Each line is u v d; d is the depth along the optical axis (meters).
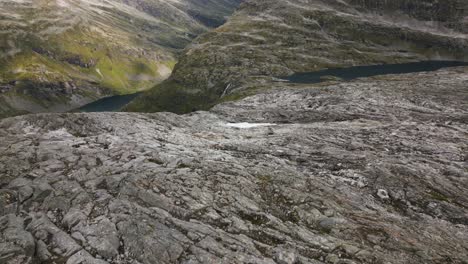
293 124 62.12
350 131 54.53
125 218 26.58
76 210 28.05
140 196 29.69
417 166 40.41
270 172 35.19
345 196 32.81
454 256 25.22
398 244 25.81
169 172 33.38
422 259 24.45
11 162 35.47
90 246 24.50
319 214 29.05
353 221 28.42
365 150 45.94
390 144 48.31
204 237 25.22
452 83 101.25
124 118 53.19
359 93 86.50
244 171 34.97
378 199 34.09
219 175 33.53
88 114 51.38
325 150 44.50
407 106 74.12
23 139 42.19
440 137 50.84
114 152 38.00
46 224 26.59
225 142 47.81
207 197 30.12
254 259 23.31
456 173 39.41
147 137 46.00
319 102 81.06
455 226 30.70
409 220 30.19
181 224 26.38
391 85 97.94
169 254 23.61
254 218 28.23
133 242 24.53
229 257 23.39
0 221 26.91
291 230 27.00
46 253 23.94
